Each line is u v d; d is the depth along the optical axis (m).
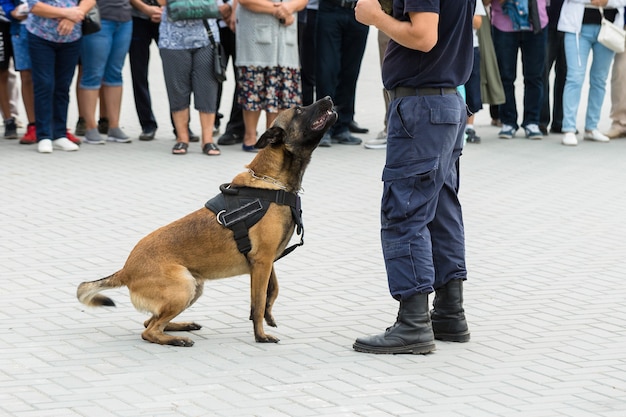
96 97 12.98
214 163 12.08
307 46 13.61
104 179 11.09
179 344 6.13
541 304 7.18
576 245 8.90
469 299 7.30
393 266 6.06
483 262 8.32
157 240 6.24
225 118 15.48
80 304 6.98
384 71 6.06
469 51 6.04
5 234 8.84
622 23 13.40
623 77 13.98
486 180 11.52
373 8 5.83
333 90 13.06
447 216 6.29
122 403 5.10
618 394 5.37
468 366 5.84
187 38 12.20
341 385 5.45
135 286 6.19
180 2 11.95
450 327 6.33
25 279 7.54
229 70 20.92
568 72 13.47
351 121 13.81
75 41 12.16
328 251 8.55
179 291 6.12
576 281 7.79
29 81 12.66
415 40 5.69
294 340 6.30
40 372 5.58
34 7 11.70
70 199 10.17
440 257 6.30
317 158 12.54
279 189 6.21
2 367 5.66
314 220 9.60
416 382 5.52
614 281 7.80
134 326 6.56
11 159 12.00
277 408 5.06
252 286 6.23
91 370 5.64
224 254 6.21
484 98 13.45
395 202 6.00
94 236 8.85
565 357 6.02
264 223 6.16
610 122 15.57
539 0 13.36
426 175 5.92
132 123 15.05
